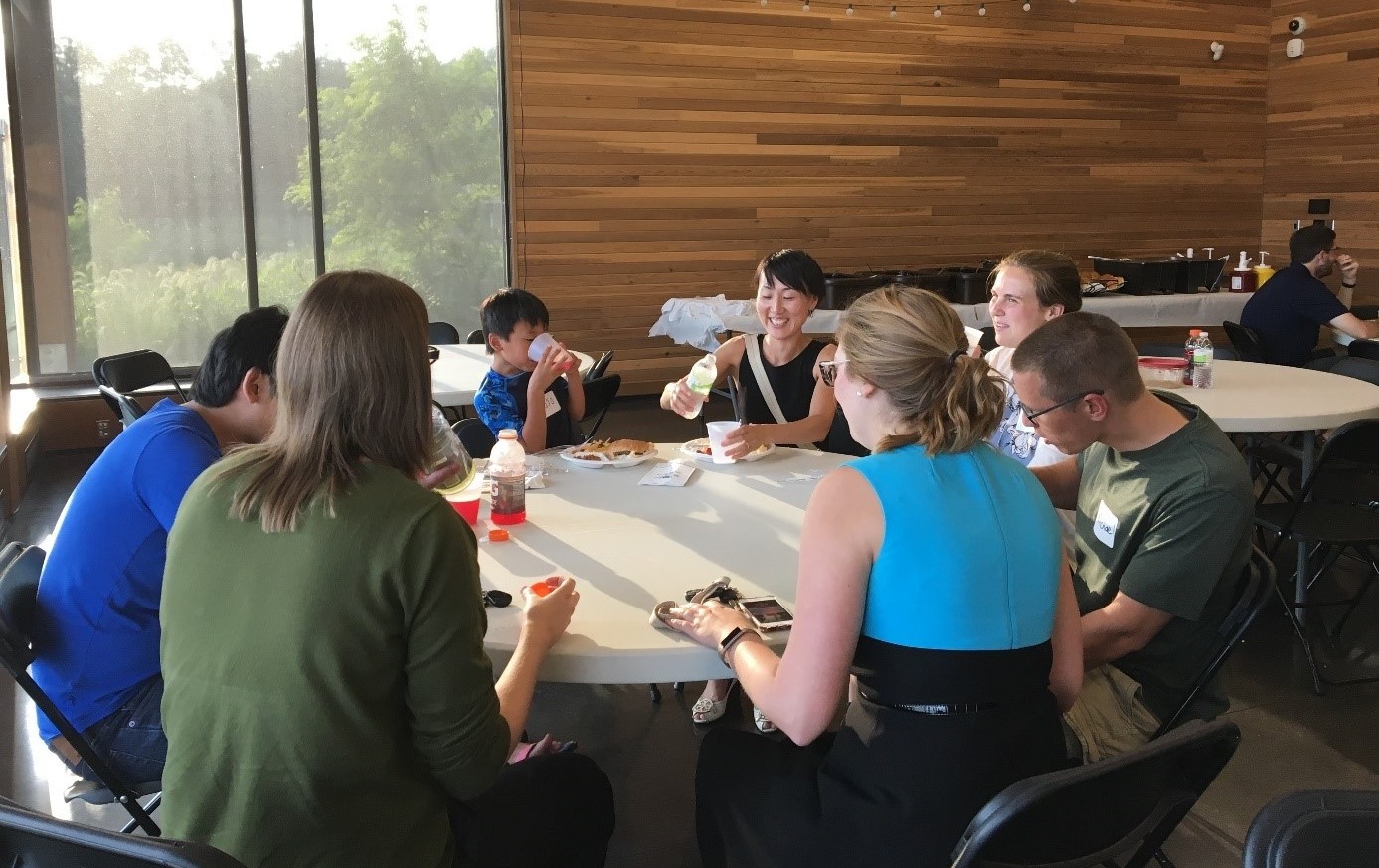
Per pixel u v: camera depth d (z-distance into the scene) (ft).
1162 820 4.66
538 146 23.26
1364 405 11.07
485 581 5.78
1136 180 28.53
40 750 8.98
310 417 4.07
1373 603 11.93
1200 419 6.17
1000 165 27.09
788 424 9.16
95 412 19.85
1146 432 6.13
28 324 20.35
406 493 4.01
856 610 4.45
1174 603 5.90
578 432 11.00
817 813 4.75
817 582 4.46
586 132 23.56
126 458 5.64
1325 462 9.64
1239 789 8.18
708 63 24.18
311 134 21.74
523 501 6.82
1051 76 27.14
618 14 23.36
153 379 14.62
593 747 8.99
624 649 4.93
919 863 4.41
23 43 19.60
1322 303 16.63
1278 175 29.58
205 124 21.02
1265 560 6.09
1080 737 6.10
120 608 5.62
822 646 4.42
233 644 3.89
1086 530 6.65
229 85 21.04
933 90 26.13
